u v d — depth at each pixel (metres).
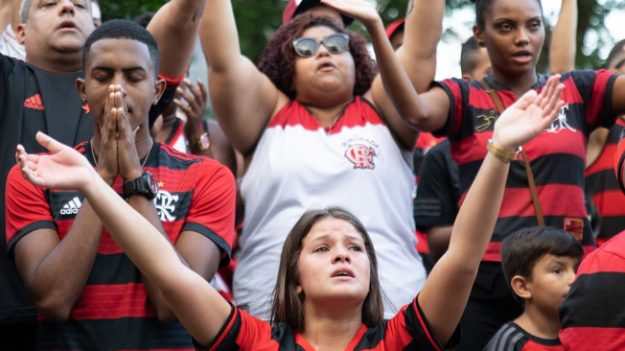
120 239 6.02
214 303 6.16
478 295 8.16
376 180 8.33
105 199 5.95
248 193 8.51
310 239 6.50
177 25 7.68
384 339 6.33
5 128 7.60
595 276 6.26
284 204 8.29
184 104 8.87
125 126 6.63
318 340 6.38
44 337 6.75
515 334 7.55
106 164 6.63
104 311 6.74
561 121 8.25
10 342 7.26
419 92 8.48
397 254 8.25
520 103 6.12
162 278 6.05
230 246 7.13
